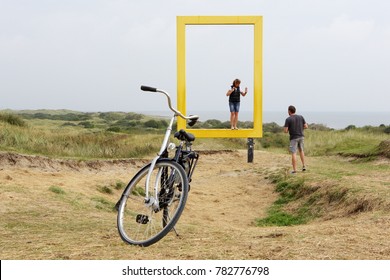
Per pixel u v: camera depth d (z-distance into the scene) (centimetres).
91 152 1873
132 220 866
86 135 2125
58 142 1872
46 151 1719
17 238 670
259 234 680
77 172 1481
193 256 543
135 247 577
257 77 2000
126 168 1670
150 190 654
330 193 1123
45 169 1416
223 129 1995
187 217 1095
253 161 2055
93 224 788
